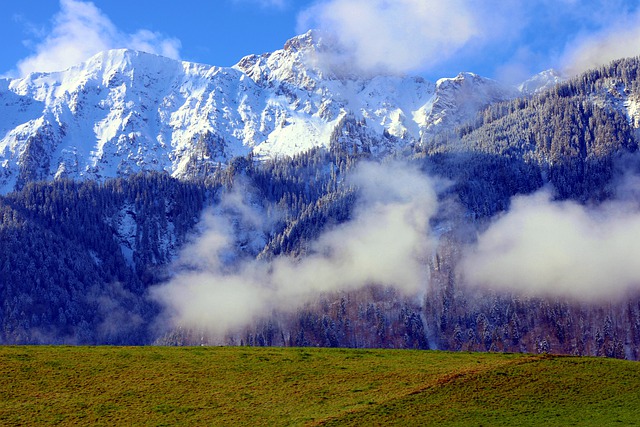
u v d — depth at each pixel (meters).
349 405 95.50
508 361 111.81
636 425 91.56
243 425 89.62
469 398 98.19
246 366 109.44
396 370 108.31
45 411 92.69
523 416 93.44
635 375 107.06
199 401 96.44
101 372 105.56
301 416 92.19
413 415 92.88
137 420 90.75
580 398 99.06
